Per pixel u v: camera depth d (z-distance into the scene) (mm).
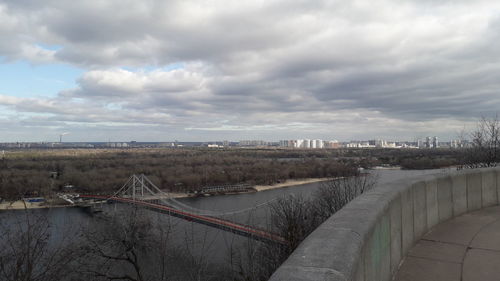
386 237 3348
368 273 2441
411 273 3703
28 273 6684
